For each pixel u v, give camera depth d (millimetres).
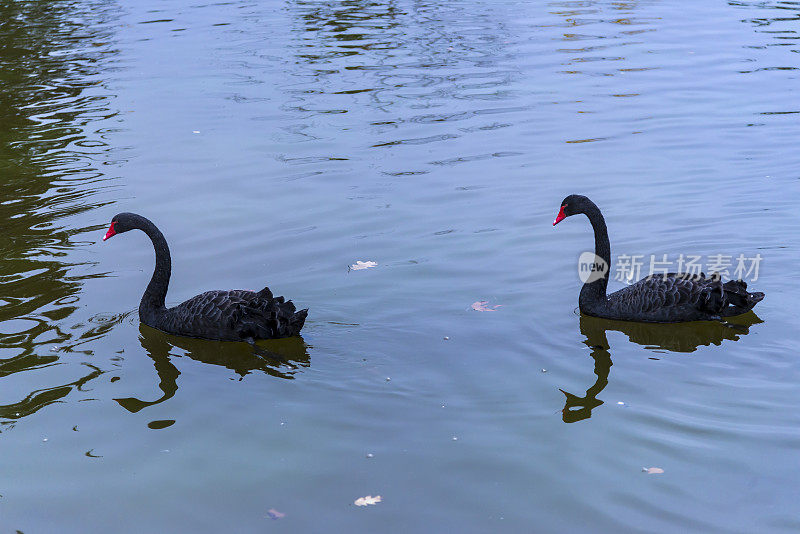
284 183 12633
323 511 6039
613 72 17844
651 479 6266
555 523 5828
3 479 6504
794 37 20188
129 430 7137
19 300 9438
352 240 10742
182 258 10375
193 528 5910
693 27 21594
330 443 6852
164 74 18484
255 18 23734
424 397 7465
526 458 6574
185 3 25969
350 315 8938
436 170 13008
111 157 13844
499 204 11734
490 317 8898
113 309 9289
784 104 15391
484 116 15414
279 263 10172
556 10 23906
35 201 12180
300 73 18328
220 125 15258
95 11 25125
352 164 13320
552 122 14977
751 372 7742
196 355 8461
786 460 6410
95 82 18078
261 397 7586
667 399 7332
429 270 9938
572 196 9211
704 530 5695
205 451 6809
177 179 12867
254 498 6203
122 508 6141
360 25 22625
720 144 13609
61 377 7965
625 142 13898
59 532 5906
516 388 7582
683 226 10859
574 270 9914
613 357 8133
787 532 5648
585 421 7031
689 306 8820
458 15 23531
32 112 16266
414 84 17422
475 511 5984
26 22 23922
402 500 6133
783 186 11875
